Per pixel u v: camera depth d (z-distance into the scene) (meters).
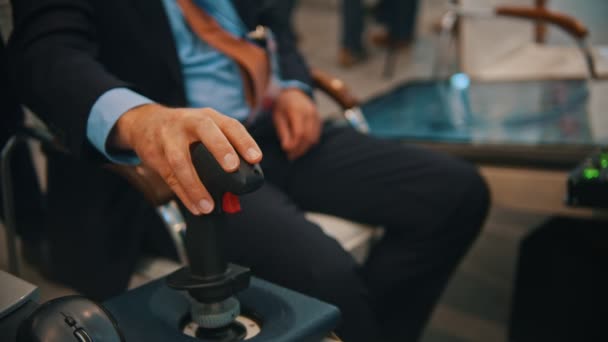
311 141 1.25
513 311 1.50
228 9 1.21
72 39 0.95
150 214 1.08
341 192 1.24
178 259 1.07
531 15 2.21
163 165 0.69
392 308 1.23
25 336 0.54
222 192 0.60
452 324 1.65
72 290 1.08
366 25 4.39
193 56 1.17
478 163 1.59
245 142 0.61
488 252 1.99
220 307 0.64
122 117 0.78
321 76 1.48
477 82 2.29
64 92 0.84
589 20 2.52
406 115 1.94
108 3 1.04
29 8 0.96
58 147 1.00
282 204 1.10
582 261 1.41
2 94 1.01
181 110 0.70
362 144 1.29
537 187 1.54
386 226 1.23
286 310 0.67
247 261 1.02
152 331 0.64
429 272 1.22
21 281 0.66
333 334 0.69
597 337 1.40
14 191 1.17
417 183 1.22
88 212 1.07
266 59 1.21
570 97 2.01
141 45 1.07
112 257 1.06
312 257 1.00
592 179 1.05
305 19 5.04
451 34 3.21
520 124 1.76
